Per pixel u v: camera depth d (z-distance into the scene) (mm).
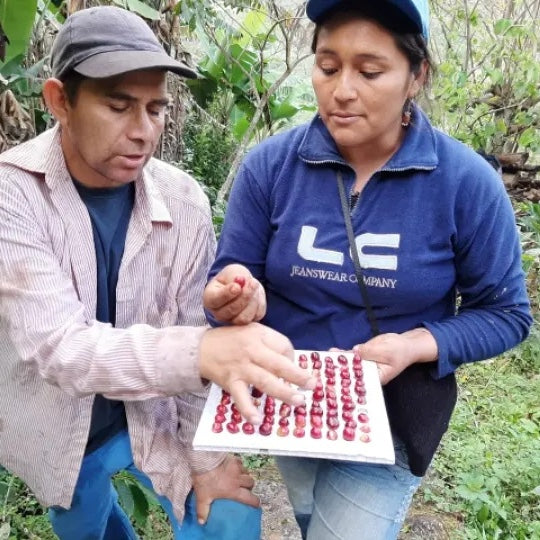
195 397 1369
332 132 1071
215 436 922
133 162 1138
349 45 988
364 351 1107
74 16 1107
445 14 5145
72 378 1003
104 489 1423
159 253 1300
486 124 4406
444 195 1088
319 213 1140
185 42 6363
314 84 1065
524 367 3588
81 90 1076
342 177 1134
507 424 2859
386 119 1036
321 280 1149
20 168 1167
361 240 1112
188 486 1309
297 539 2162
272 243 1199
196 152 5867
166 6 4047
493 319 1168
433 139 1107
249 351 875
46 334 1040
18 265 1099
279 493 2389
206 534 1306
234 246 1244
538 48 4441
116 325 1284
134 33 1103
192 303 1353
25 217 1134
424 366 1178
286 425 944
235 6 4223
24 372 1257
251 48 5195
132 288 1278
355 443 905
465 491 2336
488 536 2191
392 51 994
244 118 5250
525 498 2385
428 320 1188
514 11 4762
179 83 5090
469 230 1105
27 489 2096
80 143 1123
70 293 1114
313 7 1001
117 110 1081
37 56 2658
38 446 1307
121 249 1282
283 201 1179
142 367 943
